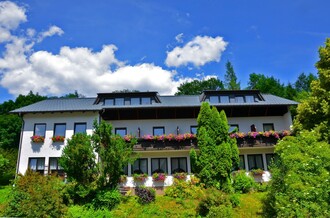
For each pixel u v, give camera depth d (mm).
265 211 13547
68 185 18266
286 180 11797
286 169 12484
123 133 25953
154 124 26250
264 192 20594
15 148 37656
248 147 24078
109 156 17438
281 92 46750
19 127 39844
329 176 11344
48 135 24422
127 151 18328
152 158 25062
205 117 22016
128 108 25031
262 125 26797
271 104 25922
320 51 21656
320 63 21703
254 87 52250
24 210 15125
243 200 18875
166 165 24891
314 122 21203
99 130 18188
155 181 23000
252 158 25578
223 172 20391
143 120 26328
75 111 24453
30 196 15609
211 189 18344
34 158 23969
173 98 28594
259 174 23656
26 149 24047
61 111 24250
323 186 11117
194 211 17250
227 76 58562
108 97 27172
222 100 27562
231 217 15633
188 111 26484
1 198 18797
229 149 21109
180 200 18688
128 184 22938
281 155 13234
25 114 24922
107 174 18266
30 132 24516
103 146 18219
